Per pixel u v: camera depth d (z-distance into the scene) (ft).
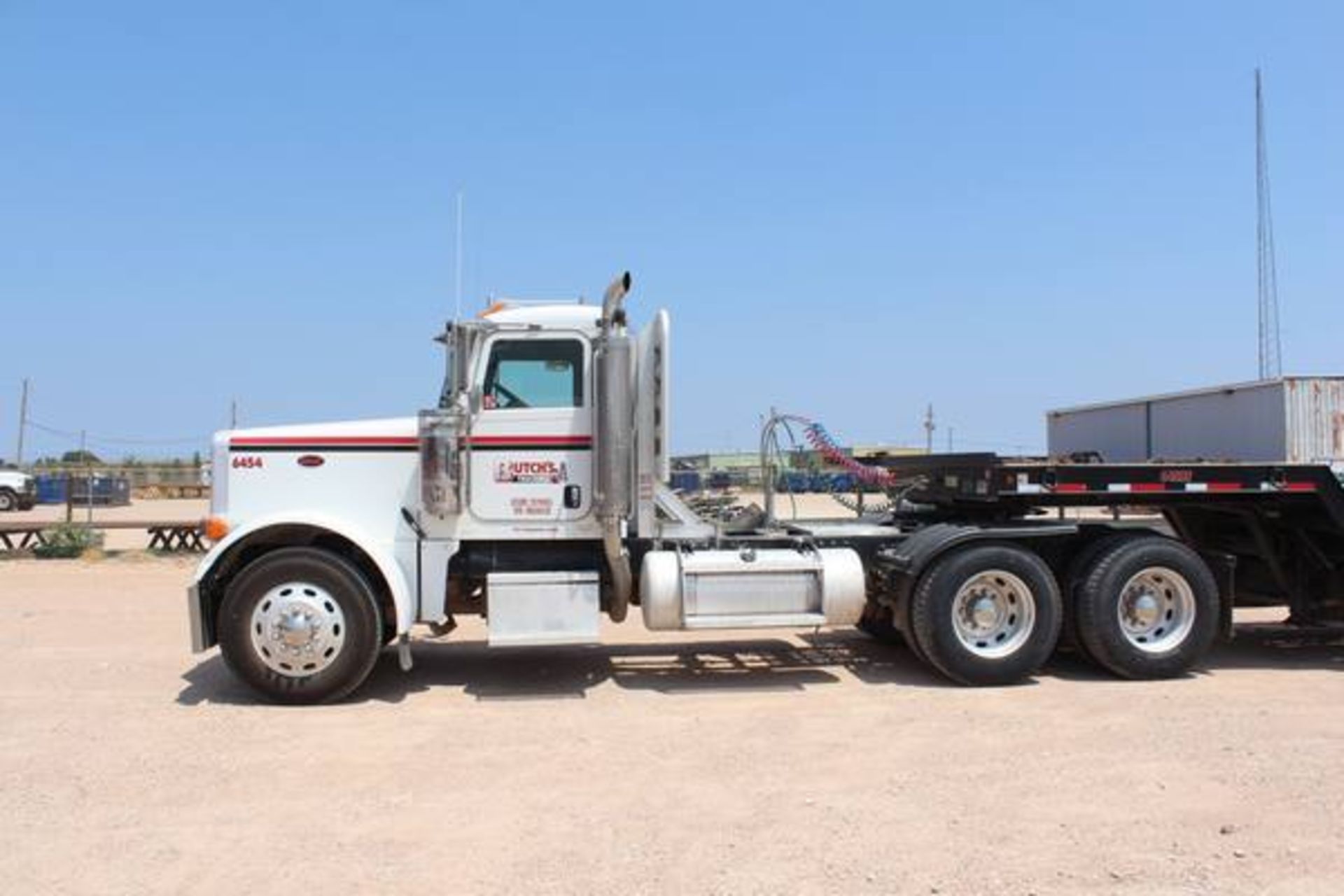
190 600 26.48
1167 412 35.17
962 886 15.15
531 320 28.89
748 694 27.89
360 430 28.68
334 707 26.35
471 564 29.09
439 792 19.53
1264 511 32.35
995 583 29.04
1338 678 29.99
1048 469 29.89
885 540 30.63
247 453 28.53
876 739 23.09
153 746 22.66
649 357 29.32
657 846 16.75
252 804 18.86
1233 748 22.18
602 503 27.96
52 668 31.14
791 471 33.45
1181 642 29.53
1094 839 16.94
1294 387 30.86
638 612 43.45
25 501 136.36
